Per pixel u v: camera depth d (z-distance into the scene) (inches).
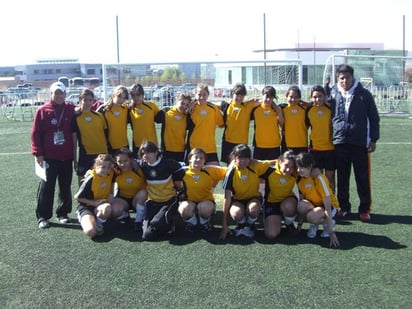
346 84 211.8
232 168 196.9
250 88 603.5
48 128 211.0
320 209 187.6
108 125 230.8
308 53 1350.9
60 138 212.4
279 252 175.9
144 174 201.9
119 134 232.8
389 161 350.0
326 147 223.3
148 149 197.5
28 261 171.0
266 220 197.3
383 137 480.1
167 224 193.6
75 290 147.6
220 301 138.5
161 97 553.3
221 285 148.6
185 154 235.5
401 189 266.1
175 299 140.1
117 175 209.3
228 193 195.5
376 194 256.7
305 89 703.1
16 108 826.8
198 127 230.5
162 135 236.7
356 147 211.9
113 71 542.3
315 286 147.2
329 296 140.7
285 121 230.7
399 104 719.7
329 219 185.5
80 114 219.9
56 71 2529.5
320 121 222.5
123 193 211.6
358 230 199.9
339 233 196.7
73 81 1605.6
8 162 375.6
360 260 167.0
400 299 138.6
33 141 209.5
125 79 550.3
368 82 715.4
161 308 135.2
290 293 142.8
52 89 210.8
